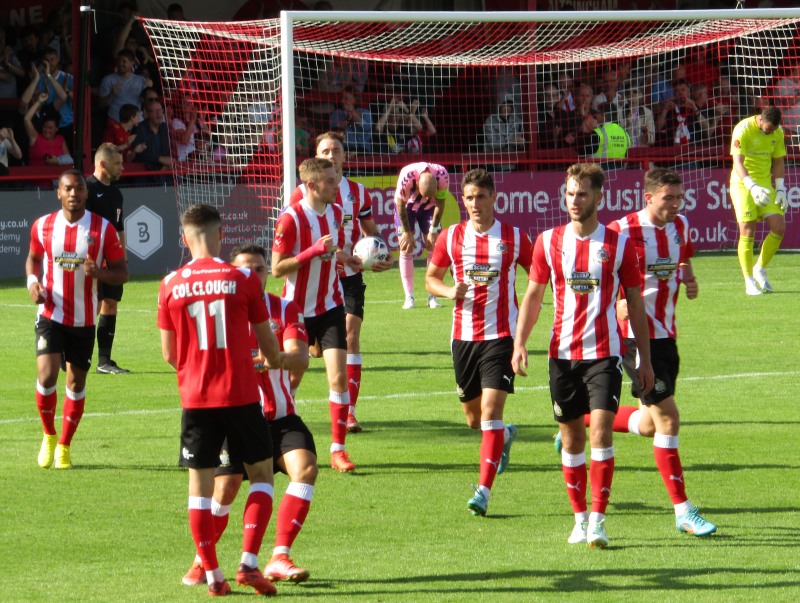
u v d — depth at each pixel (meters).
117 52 69.75
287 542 18.61
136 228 64.88
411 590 18.20
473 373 23.88
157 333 46.59
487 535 21.41
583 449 21.16
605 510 21.16
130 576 19.06
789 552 20.11
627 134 76.75
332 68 72.50
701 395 34.25
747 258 54.69
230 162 66.38
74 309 26.39
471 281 23.58
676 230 22.66
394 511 23.11
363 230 32.25
